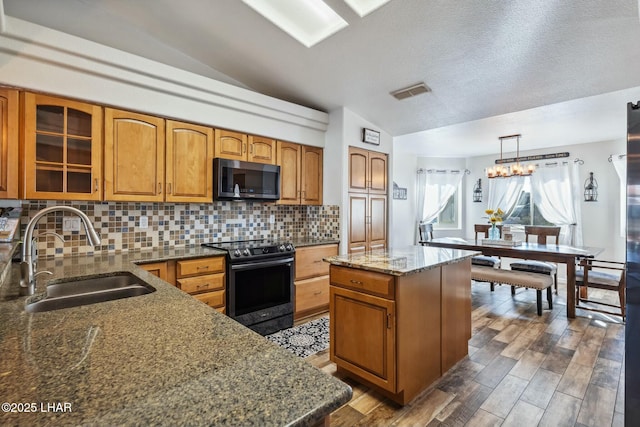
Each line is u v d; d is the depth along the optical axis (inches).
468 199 259.1
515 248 151.2
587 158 201.8
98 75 88.4
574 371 90.4
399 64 109.2
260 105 120.6
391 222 168.1
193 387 25.1
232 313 108.2
